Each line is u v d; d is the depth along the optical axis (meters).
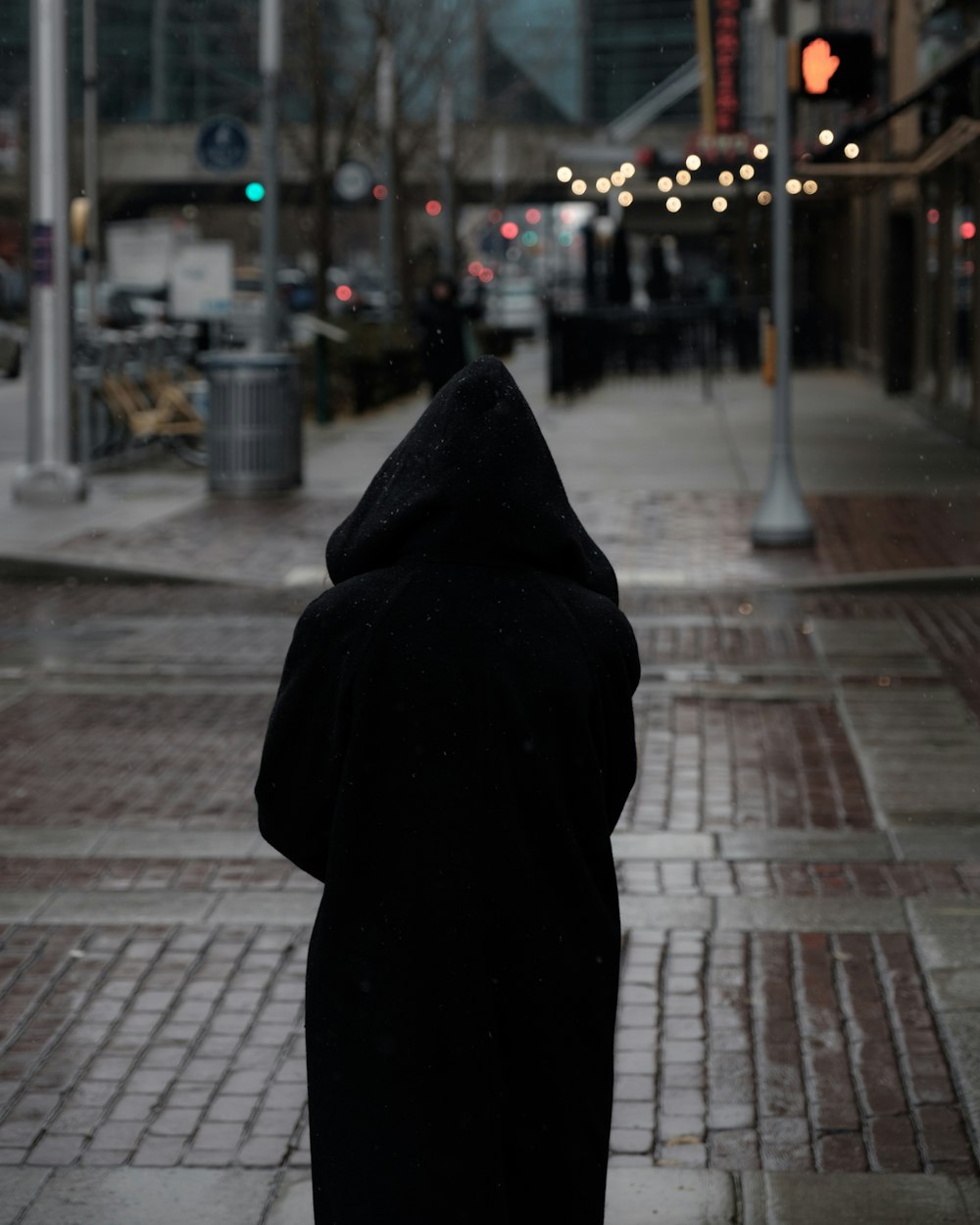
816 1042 5.96
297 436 20.91
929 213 29.27
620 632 3.56
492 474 3.46
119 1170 5.12
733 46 45.16
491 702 3.37
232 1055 5.92
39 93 19.41
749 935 6.97
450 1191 3.29
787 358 16.33
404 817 3.37
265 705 11.07
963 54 22.92
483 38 52.84
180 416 24.83
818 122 39.16
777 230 16.19
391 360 36.25
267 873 7.80
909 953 6.75
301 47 37.22
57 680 11.75
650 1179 5.02
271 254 26.80
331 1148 3.34
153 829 8.43
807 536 16.33
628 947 6.86
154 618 14.01
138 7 72.44
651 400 36.47
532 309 73.75
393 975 3.34
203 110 72.19
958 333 26.03
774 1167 5.12
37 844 8.20
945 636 12.93
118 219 84.12
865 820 8.46
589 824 3.47
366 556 3.54
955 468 22.23
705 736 10.16
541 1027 3.37
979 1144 5.22
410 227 56.31
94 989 6.50
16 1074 5.78
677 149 73.38
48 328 19.83
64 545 16.86
